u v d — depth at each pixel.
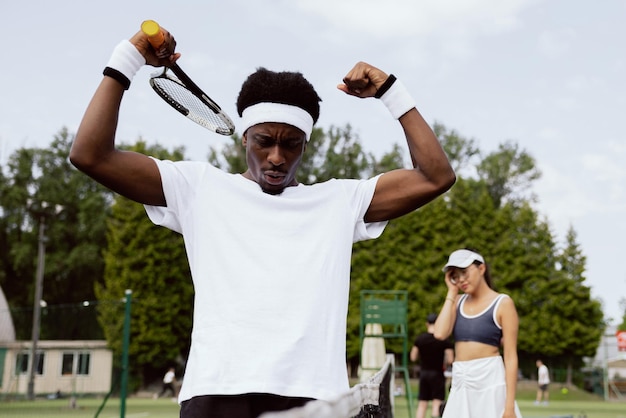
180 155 48.50
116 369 32.25
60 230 49.72
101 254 50.25
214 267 1.97
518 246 41.22
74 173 51.66
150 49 2.09
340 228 2.08
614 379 38.31
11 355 24.44
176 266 40.22
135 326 38.62
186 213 2.08
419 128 2.20
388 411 5.78
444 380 11.20
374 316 13.95
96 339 30.52
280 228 2.01
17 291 50.75
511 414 4.85
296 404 1.87
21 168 51.16
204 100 2.25
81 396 26.89
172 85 2.26
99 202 49.59
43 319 28.05
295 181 2.21
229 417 1.83
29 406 22.30
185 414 1.88
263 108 2.01
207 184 2.09
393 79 2.21
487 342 5.02
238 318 1.89
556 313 40.16
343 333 2.02
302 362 1.88
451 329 5.25
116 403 25.31
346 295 2.07
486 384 4.98
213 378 1.86
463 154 55.34
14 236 50.31
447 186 2.21
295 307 1.92
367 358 13.89
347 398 1.87
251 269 1.95
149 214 2.11
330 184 2.18
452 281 5.33
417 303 39.88
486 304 5.07
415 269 40.97
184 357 41.59
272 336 1.88
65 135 52.56
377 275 40.72
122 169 2.01
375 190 2.21
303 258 1.99
